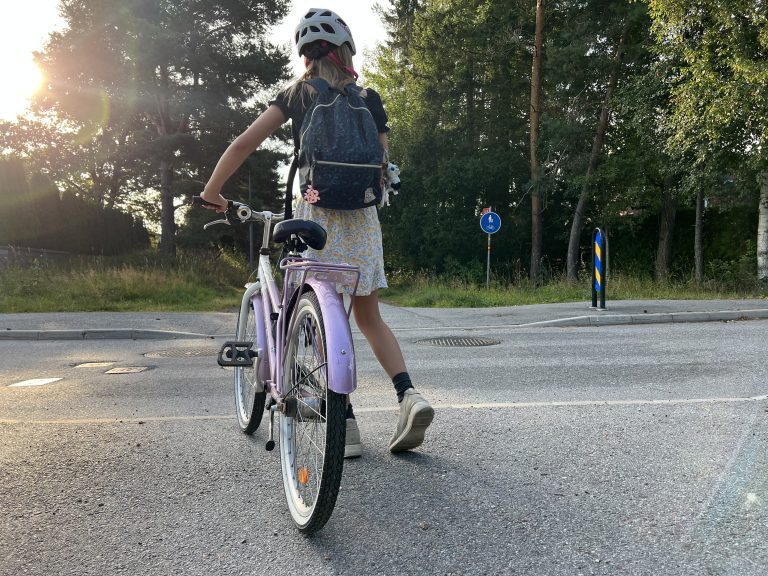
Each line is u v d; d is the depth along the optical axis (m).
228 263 25.02
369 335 3.16
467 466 3.03
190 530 2.37
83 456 3.31
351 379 2.13
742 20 15.80
